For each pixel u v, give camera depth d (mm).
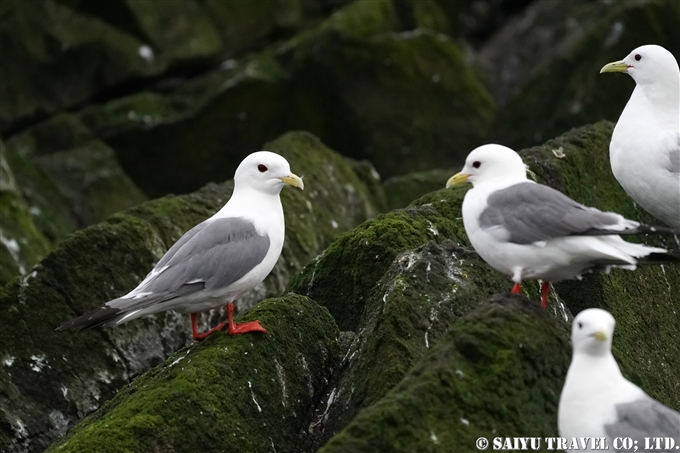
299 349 11445
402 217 13398
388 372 10438
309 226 18547
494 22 31594
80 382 14359
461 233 13555
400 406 9031
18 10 26219
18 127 26094
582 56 25891
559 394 9570
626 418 8594
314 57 26203
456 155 26406
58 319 14531
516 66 28672
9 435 13703
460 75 26797
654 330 13984
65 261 14781
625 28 25359
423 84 26453
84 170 24984
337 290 13328
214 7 27828
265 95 26109
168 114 26297
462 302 11234
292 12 28625
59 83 26438
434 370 9289
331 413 11031
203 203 16938
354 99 26203
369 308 11977
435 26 29281
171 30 27234
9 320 14367
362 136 26234
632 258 9547
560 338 9758
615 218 9547
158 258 15359
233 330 11133
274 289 16812
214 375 10727
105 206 24594
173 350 15125
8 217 20594
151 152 25984
